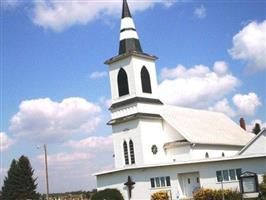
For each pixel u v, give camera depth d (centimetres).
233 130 8412
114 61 7081
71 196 9612
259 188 4984
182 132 6669
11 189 10125
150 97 6975
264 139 5631
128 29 7150
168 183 5844
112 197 6153
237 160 5369
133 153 6656
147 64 7100
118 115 6888
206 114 8488
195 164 5678
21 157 10375
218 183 5478
